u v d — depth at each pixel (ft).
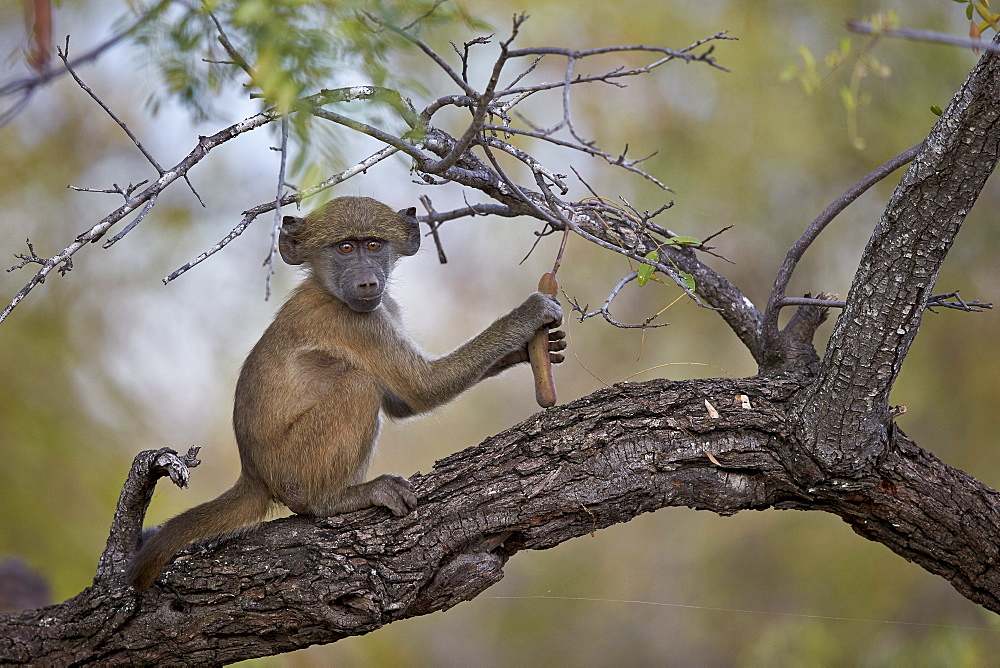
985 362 65.16
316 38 18.88
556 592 78.07
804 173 65.00
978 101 23.85
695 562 76.02
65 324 55.88
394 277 38.68
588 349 71.72
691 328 70.33
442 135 30.66
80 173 57.52
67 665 27.04
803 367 30.81
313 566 26.99
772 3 63.00
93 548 49.78
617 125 63.05
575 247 71.31
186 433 67.56
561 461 28.27
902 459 28.86
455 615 79.77
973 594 29.60
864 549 69.05
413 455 84.89
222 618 26.89
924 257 25.67
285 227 34.71
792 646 58.65
